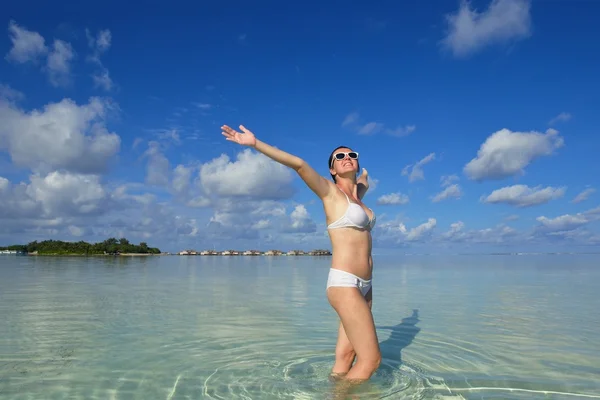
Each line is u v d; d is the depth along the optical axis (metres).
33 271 18.91
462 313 7.71
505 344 5.33
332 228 4.11
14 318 7.01
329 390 3.68
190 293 10.74
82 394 3.56
